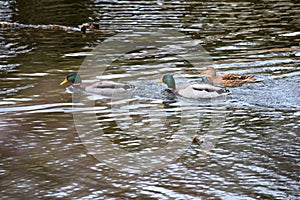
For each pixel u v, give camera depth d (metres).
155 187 10.20
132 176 10.66
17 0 29.69
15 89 15.71
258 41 20.58
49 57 18.97
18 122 13.37
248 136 12.41
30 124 13.25
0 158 11.45
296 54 18.83
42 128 13.02
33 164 11.21
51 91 15.59
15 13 26.28
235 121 13.32
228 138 12.36
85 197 9.85
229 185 10.20
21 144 12.13
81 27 22.53
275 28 22.44
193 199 9.71
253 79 16.03
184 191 10.02
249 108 14.10
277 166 10.91
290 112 13.78
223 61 18.25
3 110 14.09
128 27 22.95
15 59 18.70
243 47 19.80
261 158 11.27
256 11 25.69
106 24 23.61
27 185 10.34
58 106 14.45
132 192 10.02
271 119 13.38
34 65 18.03
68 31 22.73
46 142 12.26
